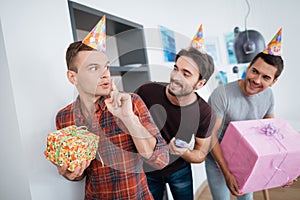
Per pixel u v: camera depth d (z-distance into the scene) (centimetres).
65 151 60
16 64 77
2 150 86
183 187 119
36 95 84
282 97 233
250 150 94
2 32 74
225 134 111
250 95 114
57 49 92
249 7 225
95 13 107
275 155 91
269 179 100
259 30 228
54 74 90
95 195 78
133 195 75
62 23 94
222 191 129
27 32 81
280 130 105
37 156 84
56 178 91
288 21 218
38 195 84
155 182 111
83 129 65
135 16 142
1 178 89
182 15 192
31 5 83
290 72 226
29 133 81
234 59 222
